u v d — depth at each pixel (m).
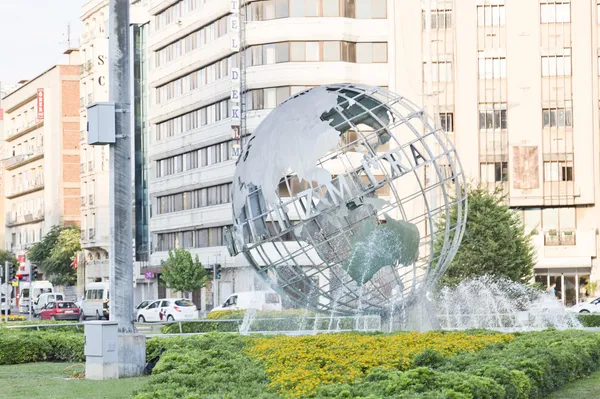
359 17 68.00
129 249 19.09
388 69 67.75
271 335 21.12
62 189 106.69
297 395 12.62
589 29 67.81
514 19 68.25
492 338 19.72
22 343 23.42
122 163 19.09
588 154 67.44
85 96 93.75
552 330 22.53
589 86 67.62
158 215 84.50
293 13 67.38
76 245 99.19
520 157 67.69
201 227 76.81
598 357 19.72
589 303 56.72
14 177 124.69
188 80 78.56
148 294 86.00
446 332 20.70
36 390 16.61
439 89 68.50
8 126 127.00
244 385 13.99
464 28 68.44
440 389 12.30
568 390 16.11
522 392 13.70
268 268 23.61
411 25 67.94
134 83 87.88
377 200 22.44
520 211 68.19
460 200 22.69
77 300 86.31
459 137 68.06
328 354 16.33
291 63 67.06
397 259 22.67
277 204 22.47
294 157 22.28
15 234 124.88
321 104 22.75
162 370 16.11
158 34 82.50
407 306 23.52
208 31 74.19
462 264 47.88
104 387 16.77
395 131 65.69
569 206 67.75
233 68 69.06
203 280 69.56
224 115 73.31
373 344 17.62
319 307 25.31
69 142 107.19
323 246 24.12
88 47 92.69
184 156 80.38
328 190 21.98
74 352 23.58
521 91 68.00
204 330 35.19
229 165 72.12
